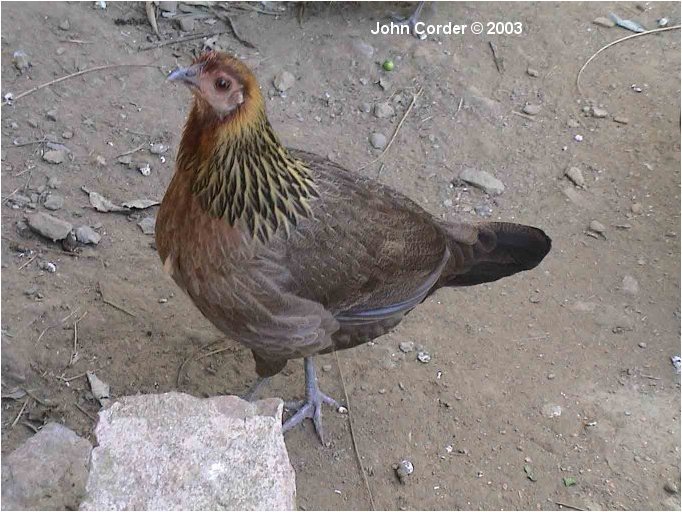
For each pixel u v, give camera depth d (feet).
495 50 5.57
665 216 4.92
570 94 5.42
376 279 3.83
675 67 5.61
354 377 4.27
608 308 4.55
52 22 5.21
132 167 4.76
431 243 3.96
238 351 4.28
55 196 4.59
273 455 3.43
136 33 5.31
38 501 3.30
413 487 3.98
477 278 4.15
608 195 5.00
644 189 5.03
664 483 4.03
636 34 5.78
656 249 4.78
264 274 3.64
